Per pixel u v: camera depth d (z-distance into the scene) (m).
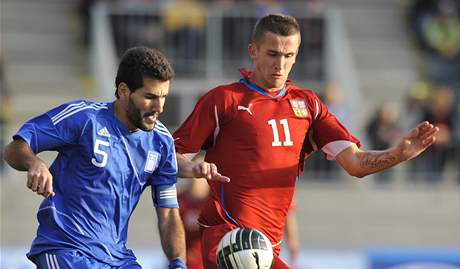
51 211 20.73
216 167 23.36
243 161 23.41
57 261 20.58
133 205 21.44
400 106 63.66
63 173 20.84
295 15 59.56
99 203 20.86
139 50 20.47
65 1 68.56
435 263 46.66
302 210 54.59
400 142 22.77
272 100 23.67
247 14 59.19
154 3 62.25
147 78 20.23
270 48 23.20
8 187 53.59
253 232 20.67
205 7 61.16
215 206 23.64
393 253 46.88
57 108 20.94
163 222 21.95
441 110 56.59
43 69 63.59
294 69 59.03
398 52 68.31
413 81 66.50
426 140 22.66
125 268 21.06
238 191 23.47
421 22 68.12
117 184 20.98
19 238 51.19
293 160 23.69
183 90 57.94
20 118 59.00
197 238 27.61
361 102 61.09
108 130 20.88
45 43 65.44
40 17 67.06
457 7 68.44
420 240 54.12
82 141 20.72
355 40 68.88
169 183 21.91
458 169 56.91
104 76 58.25
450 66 67.38
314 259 46.69
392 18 70.69
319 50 59.34
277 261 22.42
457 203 56.06
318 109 24.09
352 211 55.03
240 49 59.09
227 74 58.78
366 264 46.81
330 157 24.30
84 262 20.56
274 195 23.58
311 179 56.31
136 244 50.06
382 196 56.12
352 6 70.94
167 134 21.61
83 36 64.94
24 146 20.28
